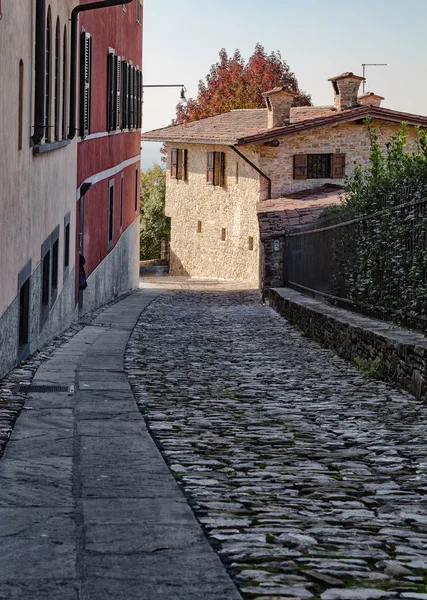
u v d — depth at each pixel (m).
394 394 10.64
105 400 9.51
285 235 29.56
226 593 3.87
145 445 7.27
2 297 10.76
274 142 40.72
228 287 41.81
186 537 4.69
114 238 29.02
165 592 3.87
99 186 24.67
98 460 6.65
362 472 6.63
